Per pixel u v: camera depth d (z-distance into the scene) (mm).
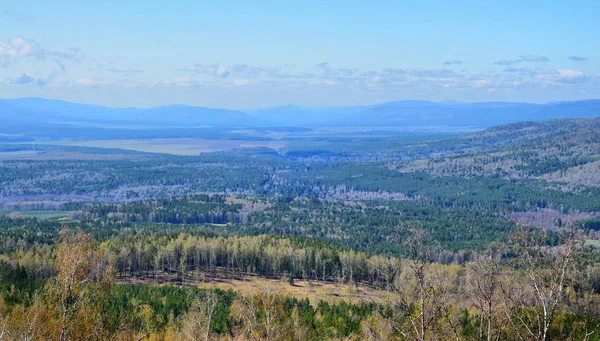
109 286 63094
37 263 129875
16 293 95750
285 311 98125
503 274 48719
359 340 89375
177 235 195375
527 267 48250
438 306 46938
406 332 46375
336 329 97062
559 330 67312
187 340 74312
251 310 68062
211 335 76938
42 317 52188
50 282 67688
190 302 105062
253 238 193125
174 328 87812
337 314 108188
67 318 50656
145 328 92000
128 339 67125
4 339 49062
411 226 50531
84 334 53469
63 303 51250
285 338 81750
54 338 50781
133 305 103250
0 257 140125
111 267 103812
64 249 55688
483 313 51000
